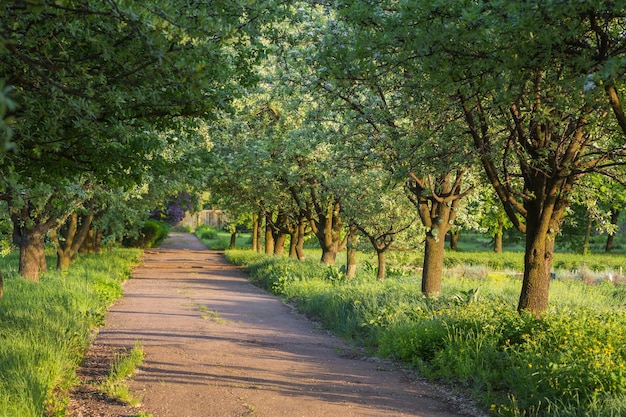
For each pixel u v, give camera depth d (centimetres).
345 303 1656
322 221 2853
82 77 622
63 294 1605
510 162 1230
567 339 927
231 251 5122
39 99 623
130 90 661
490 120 1023
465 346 1005
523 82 750
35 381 732
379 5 845
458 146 1095
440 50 712
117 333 1336
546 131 1016
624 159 1012
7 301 1391
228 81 887
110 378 878
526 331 1017
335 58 921
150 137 827
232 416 734
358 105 1312
